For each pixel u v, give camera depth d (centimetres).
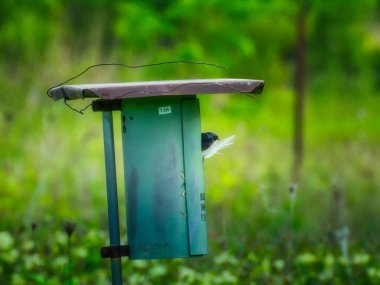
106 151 702
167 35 2748
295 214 1395
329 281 1062
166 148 706
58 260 1067
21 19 3375
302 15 2236
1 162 1828
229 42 2794
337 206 1316
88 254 1143
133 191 711
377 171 2169
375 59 5262
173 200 707
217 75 2781
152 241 709
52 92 716
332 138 3338
